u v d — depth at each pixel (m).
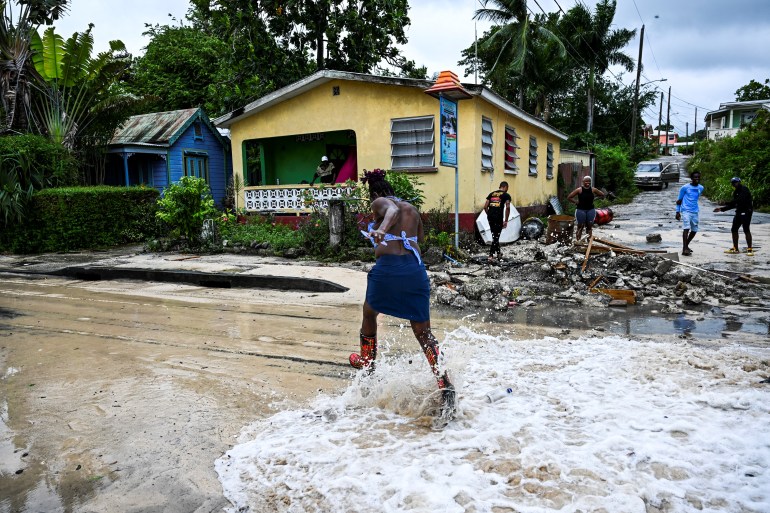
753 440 3.17
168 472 3.17
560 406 3.80
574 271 8.81
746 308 7.27
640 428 3.39
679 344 5.45
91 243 14.27
